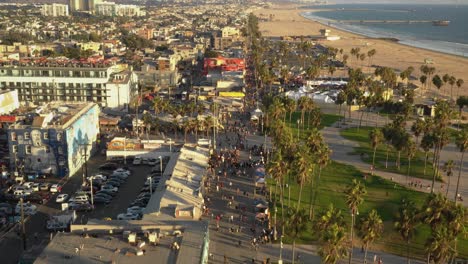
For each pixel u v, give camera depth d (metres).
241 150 182.62
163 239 86.88
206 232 90.94
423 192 146.88
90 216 123.44
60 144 152.12
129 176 154.38
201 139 183.25
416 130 169.12
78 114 169.88
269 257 103.75
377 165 171.88
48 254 80.88
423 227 119.19
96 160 170.62
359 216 126.69
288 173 134.38
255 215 124.69
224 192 140.00
